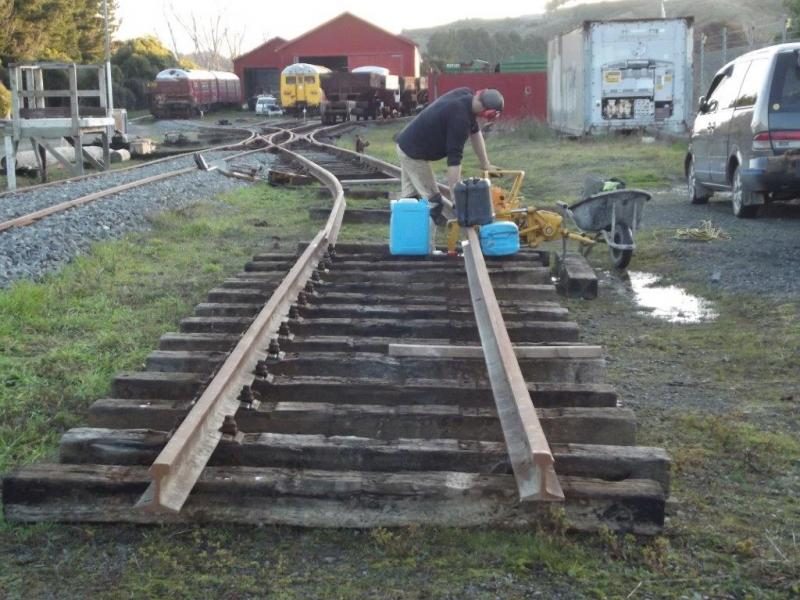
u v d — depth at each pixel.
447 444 4.37
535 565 3.63
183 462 3.91
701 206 14.06
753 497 4.31
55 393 5.63
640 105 25.78
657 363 6.46
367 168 20.84
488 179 9.12
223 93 72.44
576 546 3.75
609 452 4.25
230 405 4.66
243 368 5.16
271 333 6.04
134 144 31.11
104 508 3.97
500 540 3.79
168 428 4.91
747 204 12.12
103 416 4.93
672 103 25.78
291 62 82.50
